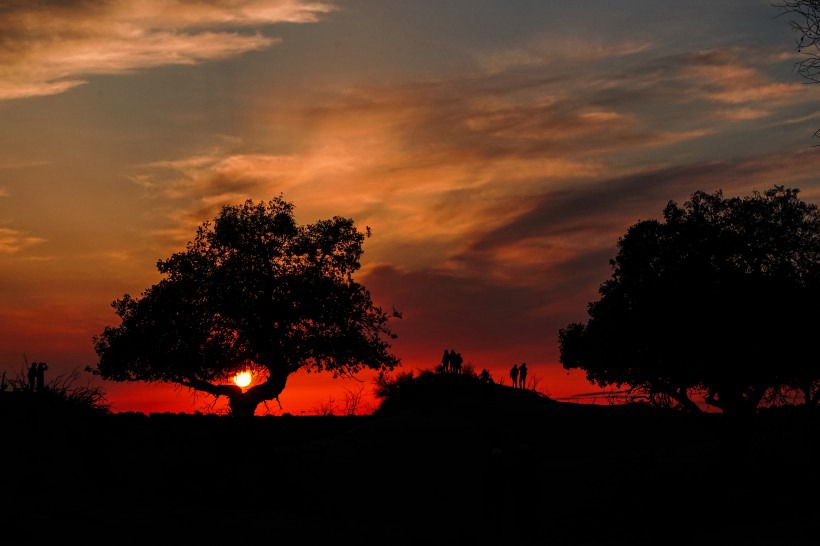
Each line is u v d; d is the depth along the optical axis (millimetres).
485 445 44875
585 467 35312
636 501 22828
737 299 29078
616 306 31906
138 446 33469
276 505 28609
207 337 38562
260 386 38031
